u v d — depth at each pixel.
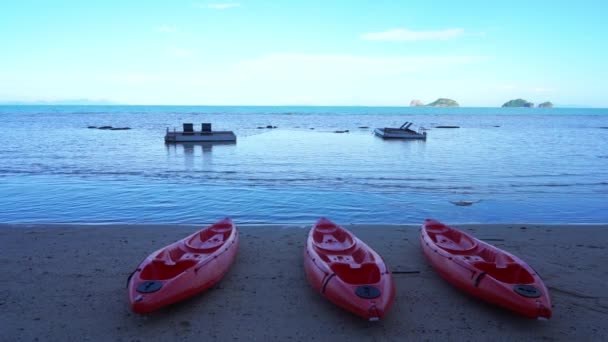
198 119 93.31
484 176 19.58
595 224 10.77
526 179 18.70
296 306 5.89
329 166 22.73
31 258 7.59
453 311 5.79
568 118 124.06
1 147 30.97
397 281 6.81
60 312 5.63
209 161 24.56
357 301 5.24
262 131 56.72
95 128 56.69
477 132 58.22
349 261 6.66
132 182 17.31
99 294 6.18
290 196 14.73
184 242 7.33
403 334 5.19
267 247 8.47
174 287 5.53
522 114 165.75
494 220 11.72
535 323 5.46
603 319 5.56
